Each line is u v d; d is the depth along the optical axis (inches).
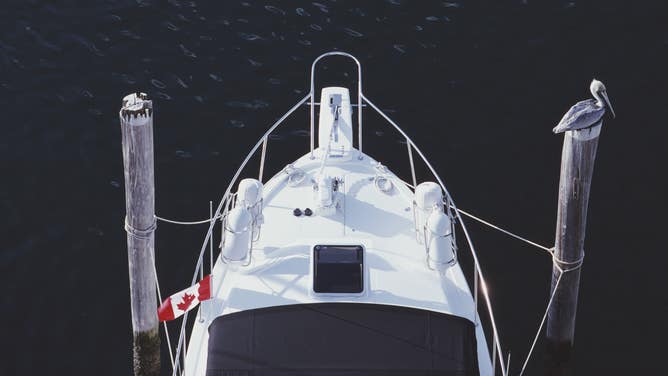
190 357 617.0
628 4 1067.3
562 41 1029.8
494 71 997.8
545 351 727.1
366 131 933.8
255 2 1062.4
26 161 901.2
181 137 922.7
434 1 1067.3
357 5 1060.5
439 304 622.2
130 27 1034.7
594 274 813.2
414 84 981.8
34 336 754.8
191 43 1018.7
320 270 621.9
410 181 886.4
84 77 983.0
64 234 835.4
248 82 980.6
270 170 895.7
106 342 751.7
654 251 832.3
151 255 652.1
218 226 836.6
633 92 978.1
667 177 894.4
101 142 922.1
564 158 634.8
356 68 995.3
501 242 834.8
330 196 685.3
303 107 957.8
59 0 1061.8
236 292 628.4
